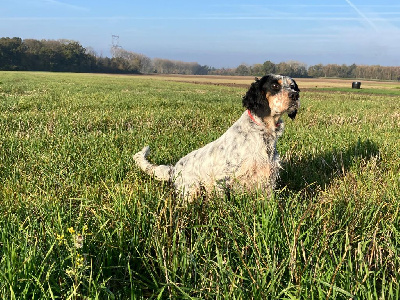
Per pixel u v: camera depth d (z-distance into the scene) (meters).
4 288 0.79
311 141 2.66
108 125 3.43
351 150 2.36
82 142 2.41
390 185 1.62
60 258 0.93
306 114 4.80
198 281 0.96
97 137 2.65
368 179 1.75
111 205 1.30
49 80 14.66
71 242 0.99
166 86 14.68
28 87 9.17
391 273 1.04
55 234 1.03
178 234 1.11
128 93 8.20
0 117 3.43
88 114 3.86
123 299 0.91
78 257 0.83
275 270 0.94
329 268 0.92
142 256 1.04
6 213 1.23
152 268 1.03
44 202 1.30
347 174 1.82
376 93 15.38
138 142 2.55
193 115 4.24
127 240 1.09
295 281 0.94
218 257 0.93
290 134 2.97
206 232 1.12
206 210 1.33
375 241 1.04
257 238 1.06
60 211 1.22
